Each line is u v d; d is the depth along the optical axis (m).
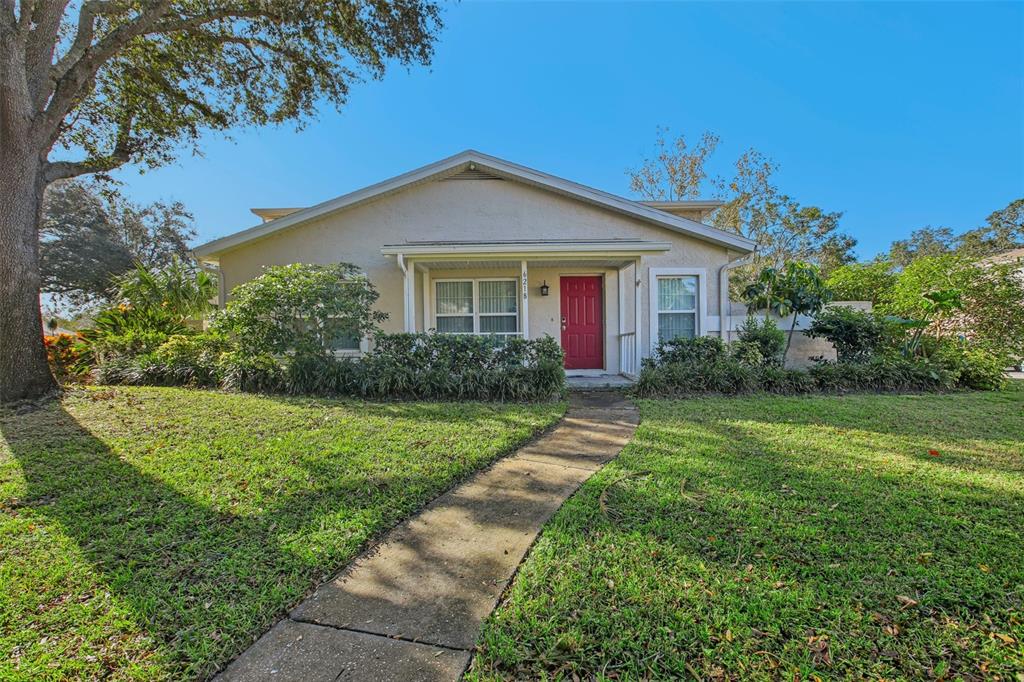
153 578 2.36
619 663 1.76
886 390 7.92
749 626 1.93
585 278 10.14
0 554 2.57
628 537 2.71
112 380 7.88
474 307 9.91
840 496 3.25
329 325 7.57
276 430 5.05
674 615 2.01
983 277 10.82
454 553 2.64
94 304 21.61
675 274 9.63
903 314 10.91
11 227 6.42
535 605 2.11
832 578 2.26
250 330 7.47
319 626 2.04
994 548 2.52
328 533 2.83
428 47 9.59
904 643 1.83
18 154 6.53
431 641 1.93
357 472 3.84
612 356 10.02
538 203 9.62
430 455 4.31
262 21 9.09
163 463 3.99
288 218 9.27
